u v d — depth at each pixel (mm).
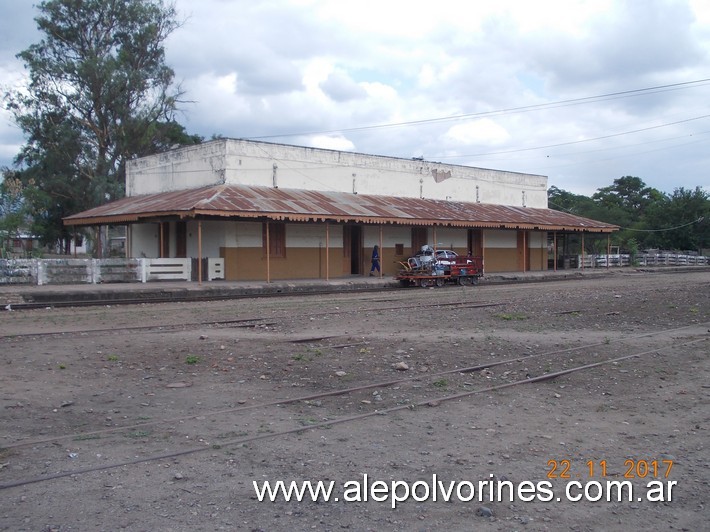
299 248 31469
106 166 47906
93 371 9836
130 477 5527
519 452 6320
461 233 39062
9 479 5434
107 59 46719
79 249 79188
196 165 31672
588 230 43312
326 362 10477
